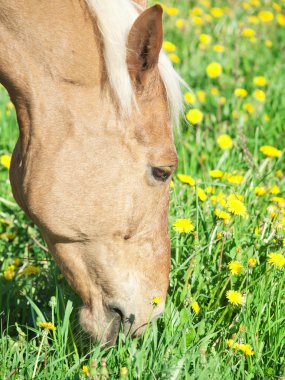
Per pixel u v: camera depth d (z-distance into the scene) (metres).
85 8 4.52
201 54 11.01
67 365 4.75
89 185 4.63
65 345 4.84
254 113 8.78
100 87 4.56
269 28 12.98
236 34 12.02
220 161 7.45
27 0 4.50
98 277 4.80
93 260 4.78
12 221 6.51
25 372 4.71
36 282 5.79
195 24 12.47
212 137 8.41
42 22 4.51
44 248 6.12
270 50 11.82
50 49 4.53
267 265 5.48
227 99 9.34
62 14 4.50
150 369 4.52
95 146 4.61
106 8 4.52
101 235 4.71
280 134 8.45
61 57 4.52
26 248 6.29
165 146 4.68
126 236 4.75
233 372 4.79
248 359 4.89
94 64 4.53
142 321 4.88
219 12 12.40
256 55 11.37
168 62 4.70
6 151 7.94
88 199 4.65
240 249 5.54
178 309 5.29
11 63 4.60
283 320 5.24
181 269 5.59
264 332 5.09
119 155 4.62
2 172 7.54
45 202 4.67
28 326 5.35
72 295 5.48
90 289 4.85
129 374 4.59
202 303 5.44
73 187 4.64
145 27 4.40
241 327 4.88
